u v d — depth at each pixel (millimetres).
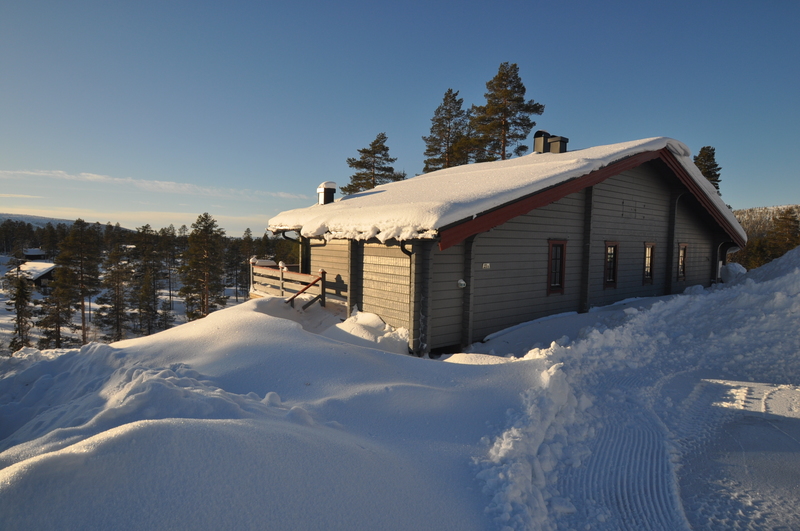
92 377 6027
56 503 2086
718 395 6215
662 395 6176
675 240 15859
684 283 16469
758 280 11578
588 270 12281
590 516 3457
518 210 9383
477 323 10070
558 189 10125
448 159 38125
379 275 10172
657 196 14883
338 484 2811
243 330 7125
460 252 9672
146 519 2115
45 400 5770
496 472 3430
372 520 2611
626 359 7594
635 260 14227
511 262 10656
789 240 47469
